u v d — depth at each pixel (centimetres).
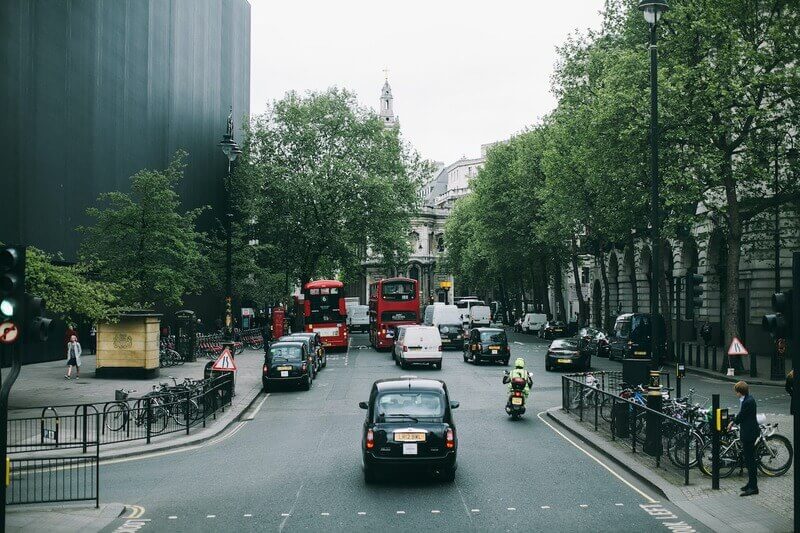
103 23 4100
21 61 3316
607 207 3847
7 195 3206
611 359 4153
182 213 5300
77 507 1151
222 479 1356
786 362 3797
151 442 1739
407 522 1042
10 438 1748
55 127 3603
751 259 3881
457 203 9312
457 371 3506
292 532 1001
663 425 1352
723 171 3209
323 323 4856
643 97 3144
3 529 894
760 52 3009
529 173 5609
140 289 3281
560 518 1062
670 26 3297
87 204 3925
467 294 12344
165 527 1041
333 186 5938
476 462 1475
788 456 1318
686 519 1053
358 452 1597
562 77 4394
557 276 6438
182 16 5391
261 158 6234
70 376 3098
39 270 2195
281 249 6147
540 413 2219
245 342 5259
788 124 3247
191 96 5575
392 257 6366
